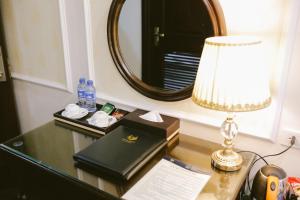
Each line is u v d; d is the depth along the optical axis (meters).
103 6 1.60
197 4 1.29
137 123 1.46
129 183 1.14
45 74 2.09
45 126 1.61
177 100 1.49
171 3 1.36
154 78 1.54
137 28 1.50
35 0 1.89
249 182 1.45
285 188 1.20
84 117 1.62
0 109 2.36
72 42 1.80
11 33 2.17
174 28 1.39
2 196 1.95
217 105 1.05
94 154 1.24
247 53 1.00
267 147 1.36
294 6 1.11
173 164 1.25
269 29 1.20
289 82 1.22
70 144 1.43
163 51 1.46
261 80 1.04
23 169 1.48
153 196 1.07
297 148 1.29
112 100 1.76
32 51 2.09
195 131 1.53
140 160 1.21
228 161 1.23
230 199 1.07
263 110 1.30
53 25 1.87
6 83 2.31
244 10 1.22
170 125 1.42
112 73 1.72
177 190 1.10
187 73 1.42
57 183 1.38
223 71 1.02
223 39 1.13
